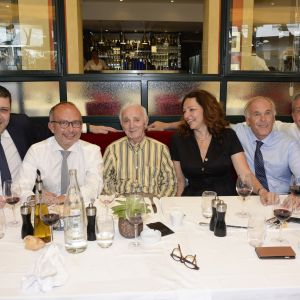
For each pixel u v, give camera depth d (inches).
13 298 38.8
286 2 135.2
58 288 40.5
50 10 129.0
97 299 39.4
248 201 71.5
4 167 83.7
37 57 133.0
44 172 83.3
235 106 143.4
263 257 47.4
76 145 83.4
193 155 85.9
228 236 54.4
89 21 281.7
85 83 137.6
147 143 86.3
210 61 139.8
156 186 84.7
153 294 39.7
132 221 51.4
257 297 40.7
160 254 48.6
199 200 72.4
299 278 42.8
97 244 51.6
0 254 48.8
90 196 73.7
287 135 89.4
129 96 140.0
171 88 140.3
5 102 80.9
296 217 62.5
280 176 88.7
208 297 40.2
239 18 134.6
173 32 320.2
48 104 137.6
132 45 305.6
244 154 87.4
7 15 128.5
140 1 277.6
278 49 139.6
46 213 53.5
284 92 143.9
